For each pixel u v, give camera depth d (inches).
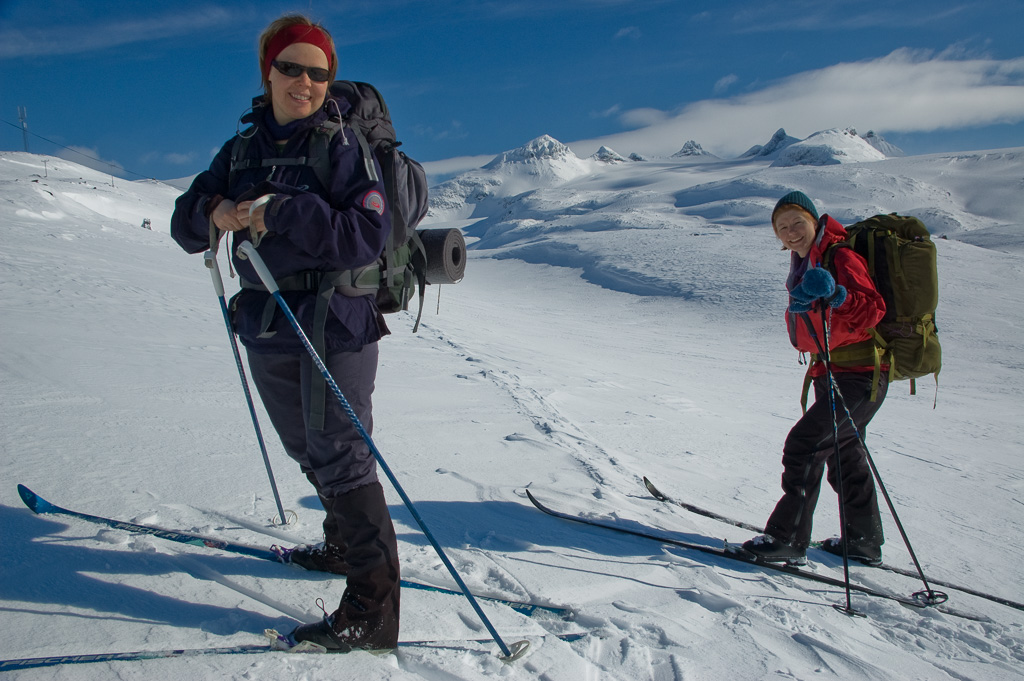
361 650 70.5
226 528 99.0
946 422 379.2
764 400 406.6
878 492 187.5
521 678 70.3
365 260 68.1
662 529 131.1
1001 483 216.2
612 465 171.0
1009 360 776.9
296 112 71.8
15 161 4862.2
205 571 85.0
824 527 147.6
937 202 4606.3
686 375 531.5
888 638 95.1
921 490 196.7
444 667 69.7
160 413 158.7
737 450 220.2
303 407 72.3
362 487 72.5
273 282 68.7
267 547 93.6
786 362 696.4
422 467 149.7
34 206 1471.5
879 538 125.1
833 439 118.3
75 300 351.9
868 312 109.3
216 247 73.2
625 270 1608.0
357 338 72.0
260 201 65.4
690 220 4114.2
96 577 79.5
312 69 70.4
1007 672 86.4
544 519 127.5
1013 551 143.8
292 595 82.1
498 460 161.3
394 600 72.0
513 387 279.7
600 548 115.5
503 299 1328.7
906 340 116.7
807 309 111.0
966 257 1384.1
